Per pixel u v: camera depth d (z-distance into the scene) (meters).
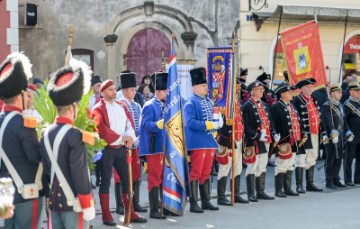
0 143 6.22
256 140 11.20
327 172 12.64
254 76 19.12
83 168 5.85
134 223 9.52
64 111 5.96
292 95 11.93
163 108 9.97
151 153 9.84
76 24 18.58
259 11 19.08
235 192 11.20
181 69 12.89
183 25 18.84
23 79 6.31
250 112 11.19
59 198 5.95
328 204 11.05
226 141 10.85
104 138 9.05
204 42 18.94
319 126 12.30
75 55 18.66
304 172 14.45
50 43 18.56
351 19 19.94
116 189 10.21
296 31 13.12
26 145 6.16
